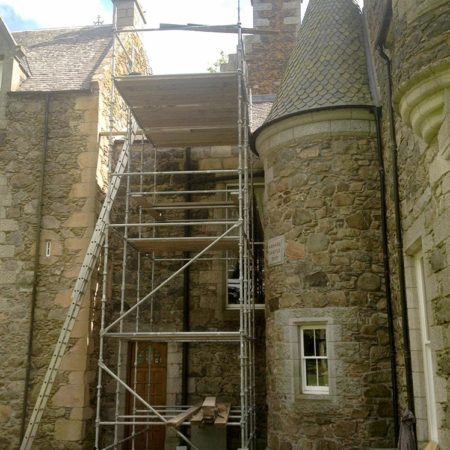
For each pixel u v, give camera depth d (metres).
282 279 7.76
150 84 8.23
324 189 7.68
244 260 8.13
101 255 9.79
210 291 9.92
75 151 9.90
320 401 7.13
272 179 8.21
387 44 6.52
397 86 4.71
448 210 4.55
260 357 9.46
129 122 9.07
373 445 6.87
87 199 9.69
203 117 9.20
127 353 9.89
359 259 7.41
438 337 4.86
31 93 10.10
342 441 6.95
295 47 8.98
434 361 4.98
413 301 6.08
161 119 9.27
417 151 5.57
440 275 4.80
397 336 6.79
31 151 9.95
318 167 7.75
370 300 7.30
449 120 4.25
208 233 10.12
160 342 9.97
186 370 9.66
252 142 8.94
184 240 8.27
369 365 7.11
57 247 9.55
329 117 7.76
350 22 8.76
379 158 7.47
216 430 8.19
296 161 7.91
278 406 7.55
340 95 7.83
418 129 4.75
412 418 5.77
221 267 10.02
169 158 10.55
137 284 9.77
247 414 8.16
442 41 4.29
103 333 7.73
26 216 9.68
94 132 9.93
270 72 12.43
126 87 8.31
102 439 9.54
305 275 7.54
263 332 9.55
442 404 4.77
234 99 8.66
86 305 9.22
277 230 7.98
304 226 7.68
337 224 7.55
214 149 10.51
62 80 10.65
